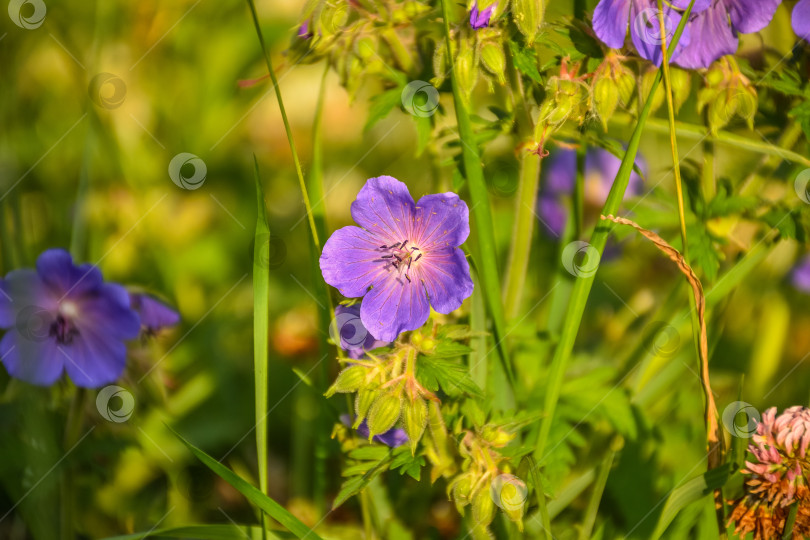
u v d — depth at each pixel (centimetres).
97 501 69
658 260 74
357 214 63
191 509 70
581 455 69
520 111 67
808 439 64
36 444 66
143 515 70
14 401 68
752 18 66
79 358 66
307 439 70
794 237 68
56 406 68
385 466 63
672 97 66
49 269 66
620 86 65
